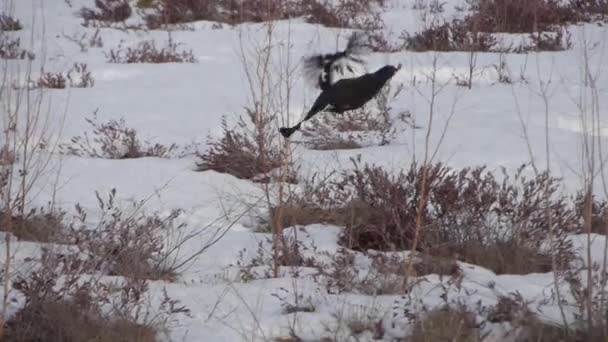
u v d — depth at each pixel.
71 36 29.34
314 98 19.16
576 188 13.93
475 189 11.91
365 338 8.20
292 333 8.20
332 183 13.09
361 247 11.85
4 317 8.05
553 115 18.34
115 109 20.02
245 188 14.25
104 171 15.35
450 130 17.58
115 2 32.75
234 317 8.66
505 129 17.42
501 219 11.95
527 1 28.52
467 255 11.12
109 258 10.20
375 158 15.72
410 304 8.48
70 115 19.06
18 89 9.95
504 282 9.75
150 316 8.66
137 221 11.88
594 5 29.38
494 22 28.41
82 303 8.53
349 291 9.38
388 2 32.94
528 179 14.45
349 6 30.70
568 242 10.96
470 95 20.70
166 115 19.55
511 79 22.27
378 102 17.98
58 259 9.48
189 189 14.45
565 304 8.73
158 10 31.80
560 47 26.06
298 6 30.56
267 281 9.77
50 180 14.48
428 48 26.02
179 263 11.12
